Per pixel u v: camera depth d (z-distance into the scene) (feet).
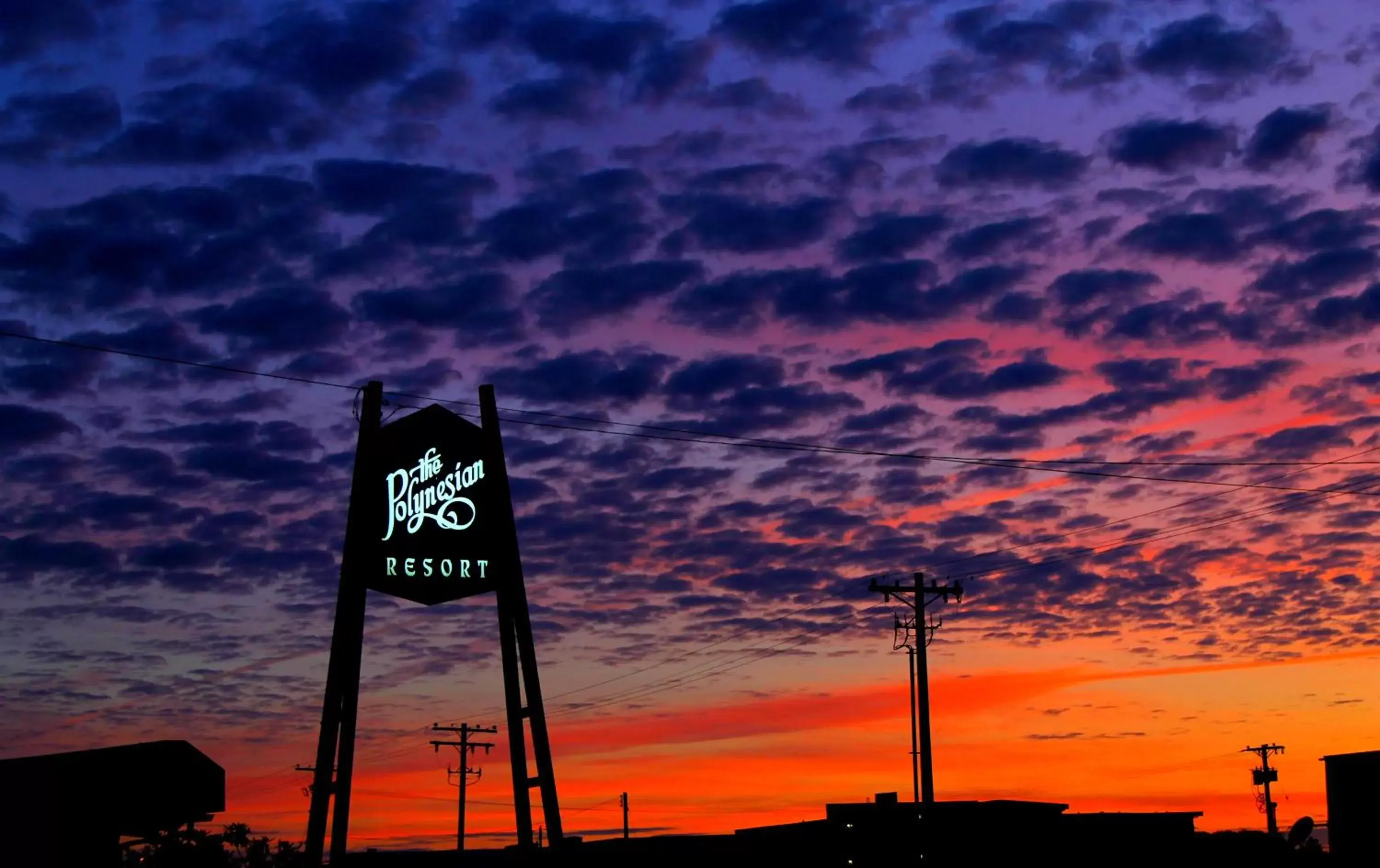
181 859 108.78
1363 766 126.93
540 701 91.45
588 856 94.22
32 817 82.89
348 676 89.15
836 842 116.67
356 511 91.71
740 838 106.93
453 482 93.20
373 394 93.71
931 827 121.29
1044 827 124.26
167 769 88.63
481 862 90.43
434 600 91.45
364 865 88.79
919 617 177.37
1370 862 124.57
